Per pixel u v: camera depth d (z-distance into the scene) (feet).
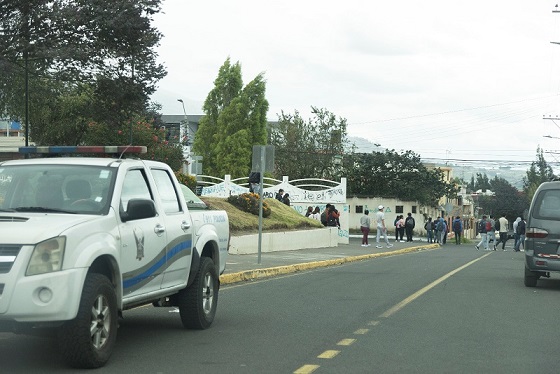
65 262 24.25
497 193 388.98
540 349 30.50
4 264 23.70
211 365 26.84
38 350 29.22
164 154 107.45
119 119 82.28
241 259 79.00
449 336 33.40
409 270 75.25
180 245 32.30
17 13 72.02
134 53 76.95
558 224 55.21
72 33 73.61
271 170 71.67
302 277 65.31
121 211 28.17
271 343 31.35
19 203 28.27
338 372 25.81
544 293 52.75
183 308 34.04
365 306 43.93
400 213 241.35
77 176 28.66
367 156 244.22
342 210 152.46
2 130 139.64
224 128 211.82
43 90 82.89
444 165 380.37
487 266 83.30
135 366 26.55
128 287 28.19
